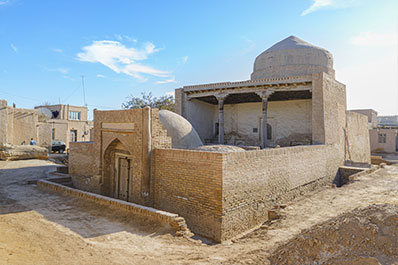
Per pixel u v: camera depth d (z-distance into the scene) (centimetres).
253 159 895
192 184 852
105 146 1195
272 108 2106
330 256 366
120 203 803
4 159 1977
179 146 1195
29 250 468
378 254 331
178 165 906
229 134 2275
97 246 540
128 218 738
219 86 1841
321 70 1900
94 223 704
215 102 2272
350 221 403
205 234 798
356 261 327
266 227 720
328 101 1571
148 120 997
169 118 1255
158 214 702
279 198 1034
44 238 561
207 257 498
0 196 989
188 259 484
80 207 848
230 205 791
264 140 1702
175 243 593
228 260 471
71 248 510
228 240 770
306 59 1900
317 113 1510
